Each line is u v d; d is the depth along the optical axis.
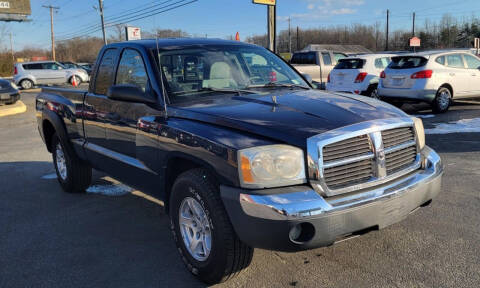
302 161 2.74
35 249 3.94
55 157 5.82
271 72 4.37
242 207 2.68
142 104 3.81
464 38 83.88
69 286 3.27
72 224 4.52
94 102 4.66
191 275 3.37
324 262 3.43
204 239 3.12
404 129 3.19
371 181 2.91
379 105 3.40
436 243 3.64
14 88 16.11
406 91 10.87
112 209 4.96
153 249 3.86
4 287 3.29
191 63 3.98
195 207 3.16
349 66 13.05
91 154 4.89
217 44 4.36
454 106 12.07
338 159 2.80
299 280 3.19
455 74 10.85
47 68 27.20
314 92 3.84
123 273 3.44
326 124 2.90
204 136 2.99
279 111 3.16
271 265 3.43
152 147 3.59
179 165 3.46
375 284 3.07
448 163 6.06
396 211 2.93
